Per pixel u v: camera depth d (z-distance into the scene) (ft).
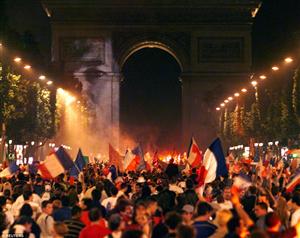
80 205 164.55
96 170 335.88
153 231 129.39
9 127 561.43
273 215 118.01
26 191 168.35
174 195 174.19
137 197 194.80
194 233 102.68
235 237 114.73
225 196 173.37
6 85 497.87
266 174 215.10
